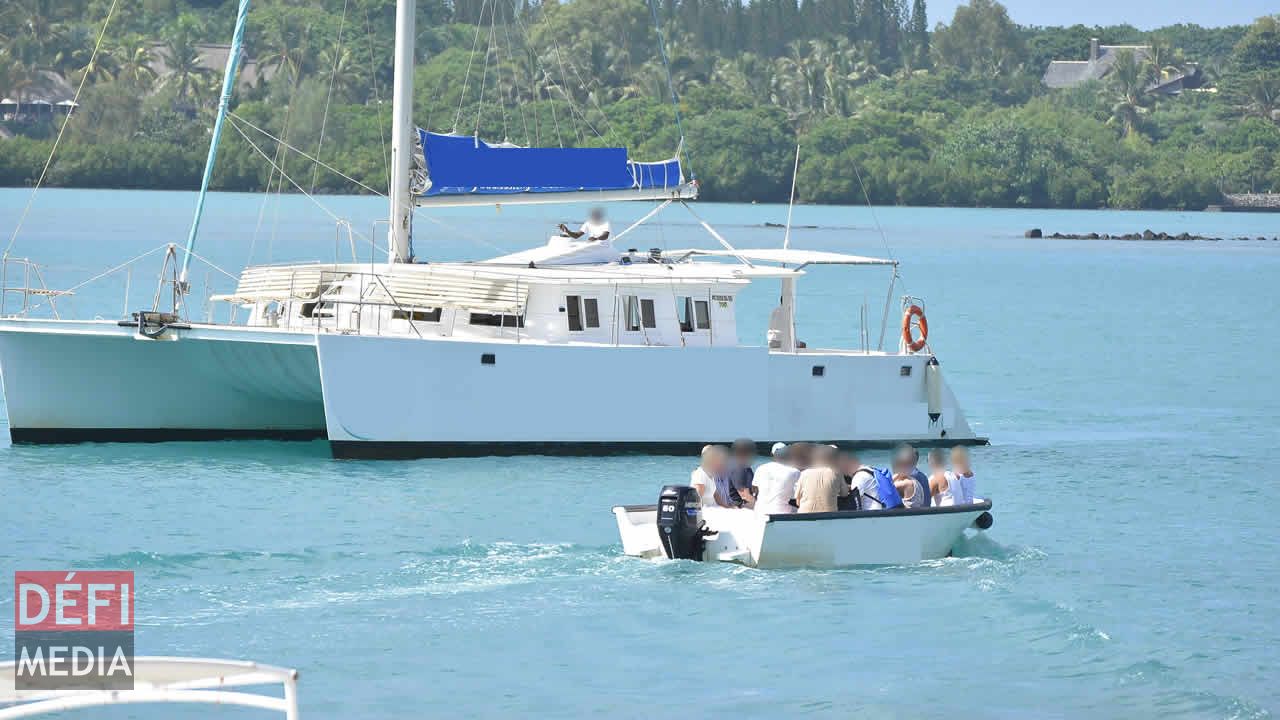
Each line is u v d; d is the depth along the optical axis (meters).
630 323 81.06
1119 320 184.75
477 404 76.19
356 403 74.31
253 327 75.25
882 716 44.72
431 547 60.59
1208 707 45.56
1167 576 60.16
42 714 42.78
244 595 54.22
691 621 52.50
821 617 53.28
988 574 59.22
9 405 78.88
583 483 72.81
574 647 49.78
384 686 45.97
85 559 58.03
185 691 33.19
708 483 60.91
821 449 60.09
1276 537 67.25
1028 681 47.41
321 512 65.94
